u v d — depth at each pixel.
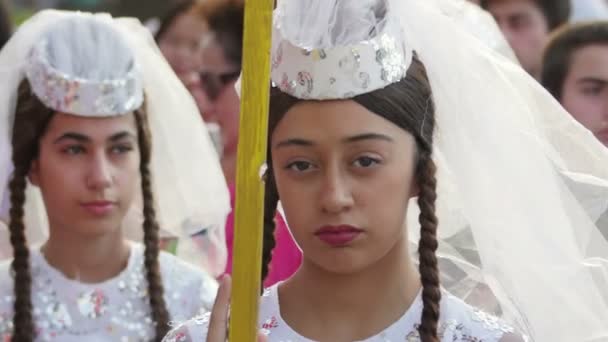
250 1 6.47
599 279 7.44
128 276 9.95
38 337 9.66
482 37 7.85
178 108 10.80
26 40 9.79
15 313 9.62
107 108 9.54
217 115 12.91
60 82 9.51
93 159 9.51
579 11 16.67
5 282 9.86
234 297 6.57
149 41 10.71
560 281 7.39
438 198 7.48
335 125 6.77
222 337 6.81
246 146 6.51
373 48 6.87
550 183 7.45
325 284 7.13
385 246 6.89
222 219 10.97
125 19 10.63
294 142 6.81
